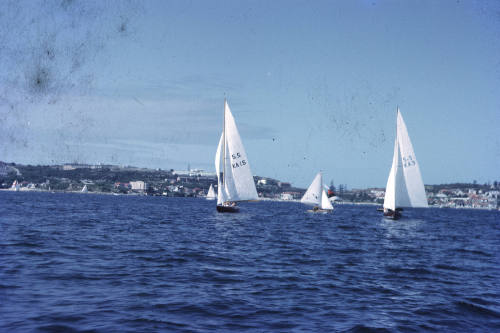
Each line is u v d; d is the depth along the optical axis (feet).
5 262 60.29
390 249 96.27
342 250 91.04
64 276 52.19
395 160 225.35
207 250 83.10
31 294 42.57
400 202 229.66
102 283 49.14
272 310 40.04
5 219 146.41
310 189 304.50
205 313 38.19
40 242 85.20
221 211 219.41
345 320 37.50
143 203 465.88
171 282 51.24
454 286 54.29
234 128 211.00
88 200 476.95
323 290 49.67
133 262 64.95
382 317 38.75
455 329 35.94
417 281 57.11
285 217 238.89
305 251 87.25
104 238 97.76
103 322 34.32
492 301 46.29
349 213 346.13
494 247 109.60
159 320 35.47
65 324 33.45
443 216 383.04
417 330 35.32
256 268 63.93
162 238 102.83
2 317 34.68
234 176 212.84
